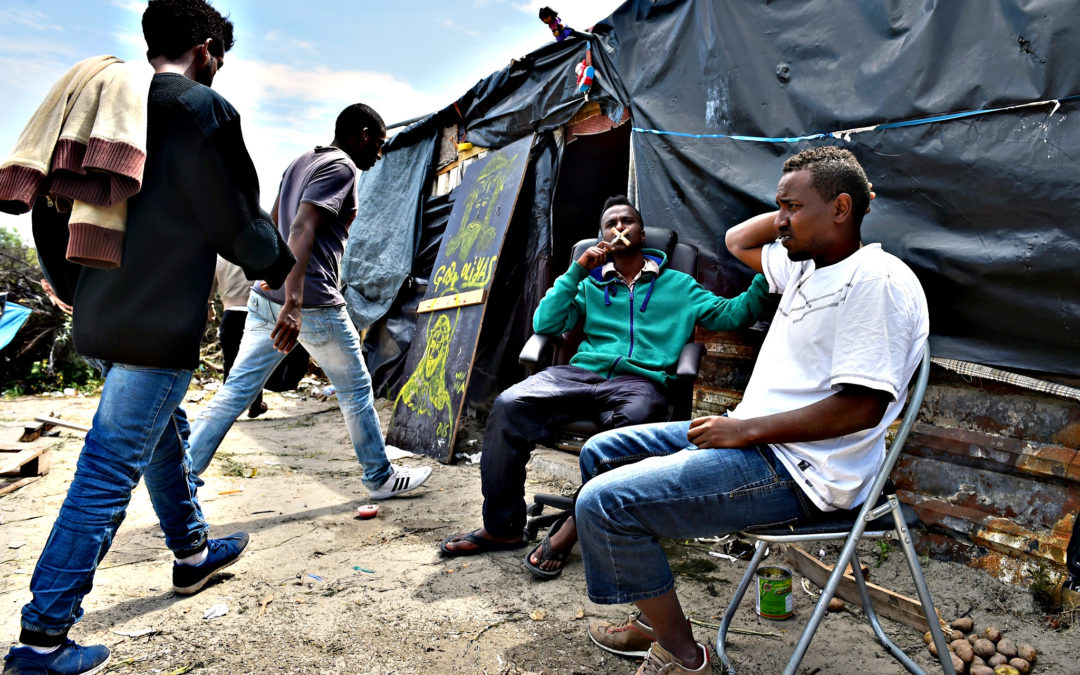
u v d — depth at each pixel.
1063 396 2.44
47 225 2.01
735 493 1.78
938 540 2.78
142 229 1.89
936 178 2.72
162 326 1.91
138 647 2.16
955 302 2.69
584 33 4.27
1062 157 2.39
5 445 4.27
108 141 1.71
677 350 3.09
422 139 6.82
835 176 1.81
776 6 3.30
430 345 5.18
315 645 2.21
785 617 2.46
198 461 3.23
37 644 1.87
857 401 1.67
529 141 5.20
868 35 2.96
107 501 1.93
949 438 2.76
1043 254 2.43
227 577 2.69
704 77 3.61
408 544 3.08
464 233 5.48
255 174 2.01
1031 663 2.15
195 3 2.09
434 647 2.22
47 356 7.78
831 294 1.80
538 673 2.09
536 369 3.23
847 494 1.78
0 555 2.83
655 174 3.83
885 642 2.20
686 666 1.86
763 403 1.92
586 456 2.27
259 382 3.37
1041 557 2.48
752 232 2.44
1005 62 2.54
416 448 4.82
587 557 1.86
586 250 3.33
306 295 3.19
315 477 4.14
